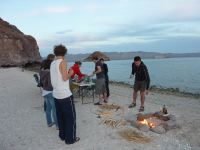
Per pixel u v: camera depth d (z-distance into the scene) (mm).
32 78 11047
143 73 4539
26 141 3234
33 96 6383
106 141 3166
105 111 4578
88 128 3670
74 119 3082
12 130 3668
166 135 3342
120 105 5191
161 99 6410
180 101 6215
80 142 3154
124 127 3660
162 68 34281
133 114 4195
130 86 10094
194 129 3586
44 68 3555
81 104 5277
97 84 5086
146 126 3498
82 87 5371
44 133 3514
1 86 8445
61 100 2986
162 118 3760
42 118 4258
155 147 2977
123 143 3096
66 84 3000
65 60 2977
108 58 5910
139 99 5965
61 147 3018
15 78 11250
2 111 4836
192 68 33312
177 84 13609
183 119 4137
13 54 29781
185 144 3061
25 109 4953
